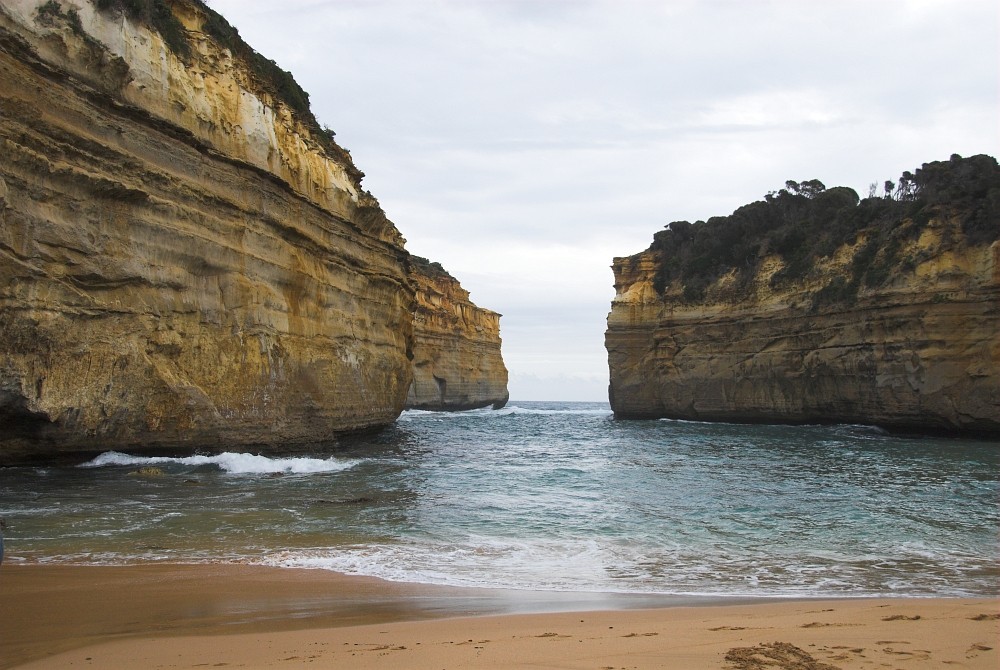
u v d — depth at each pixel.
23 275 16.94
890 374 41.81
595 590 9.55
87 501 14.97
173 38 23.16
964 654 5.99
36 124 17.56
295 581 9.58
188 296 21.84
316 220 29.00
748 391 53.97
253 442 23.66
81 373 18.44
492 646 6.37
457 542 12.64
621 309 65.38
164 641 6.74
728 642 6.41
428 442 37.28
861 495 18.75
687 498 18.20
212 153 23.14
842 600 8.91
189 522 13.30
